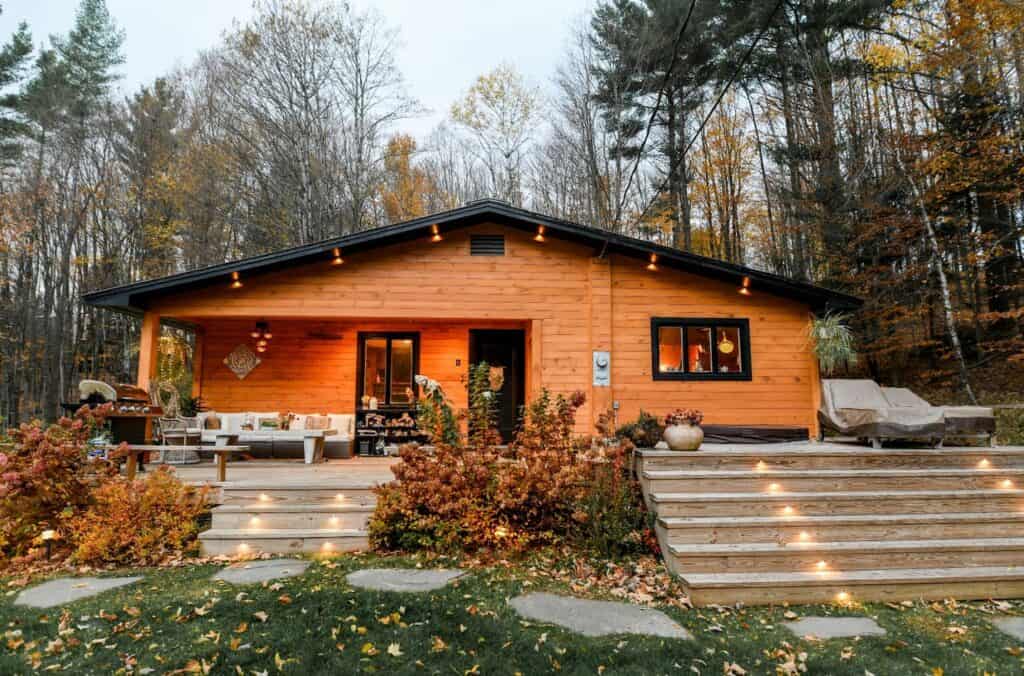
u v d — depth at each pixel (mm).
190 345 17141
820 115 13766
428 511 5230
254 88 16984
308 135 17266
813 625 3773
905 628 3736
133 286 7977
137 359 19984
